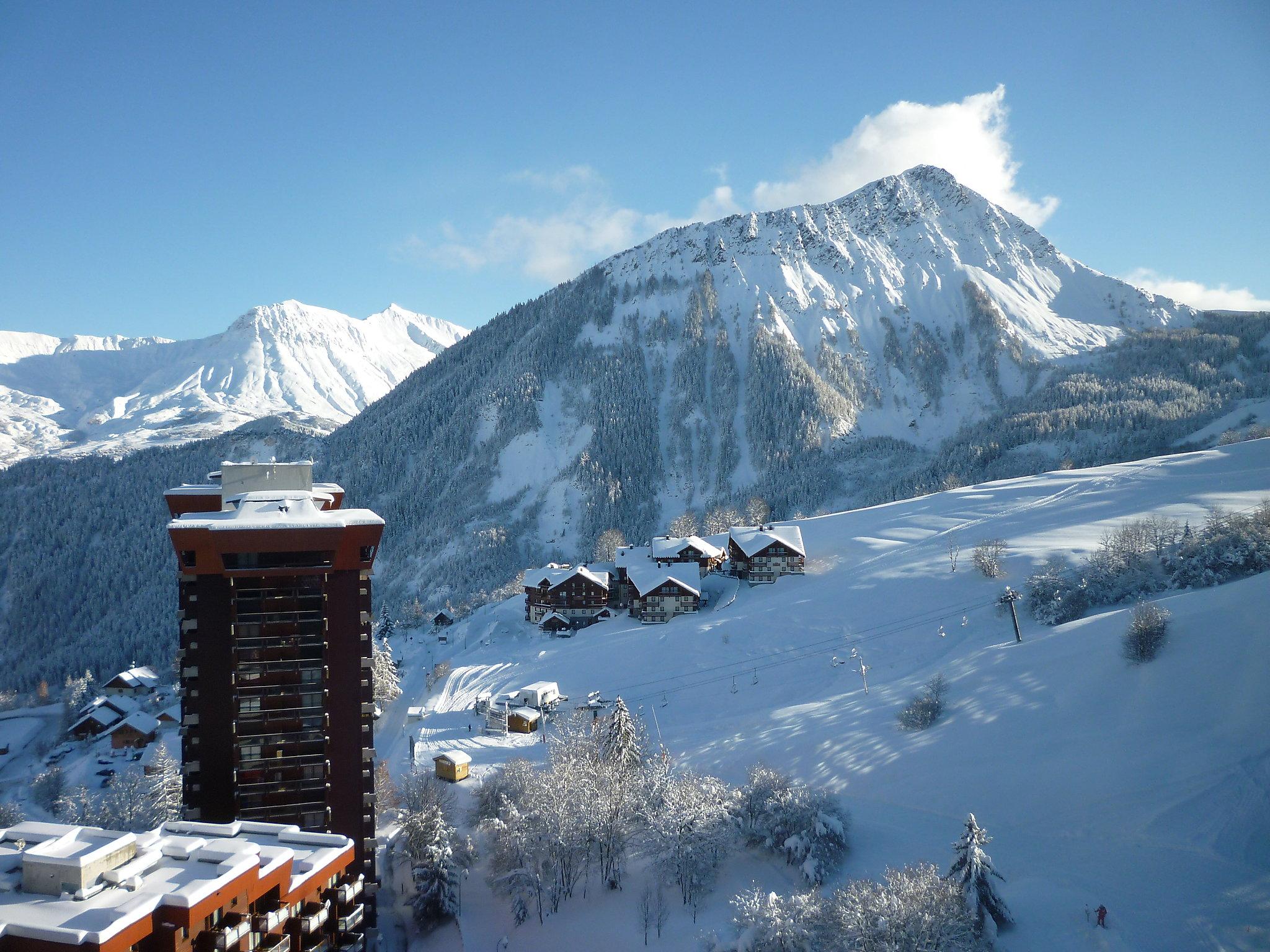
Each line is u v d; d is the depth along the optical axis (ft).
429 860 224.74
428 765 308.40
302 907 165.89
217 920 142.72
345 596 215.72
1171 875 176.65
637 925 201.67
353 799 213.66
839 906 162.40
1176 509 448.65
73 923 127.03
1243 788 193.57
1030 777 221.05
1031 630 333.83
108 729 475.31
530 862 225.97
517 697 364.79
